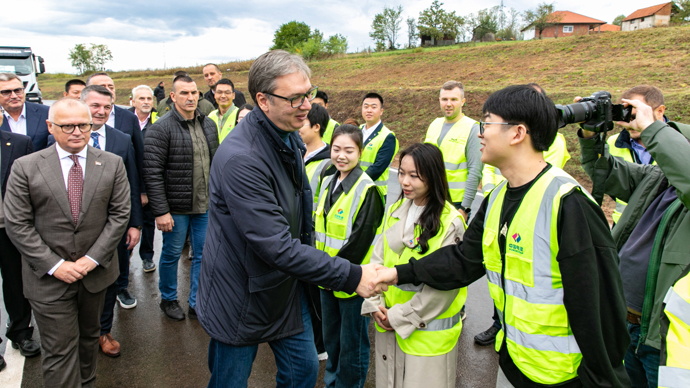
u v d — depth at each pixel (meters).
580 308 1.45
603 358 1.45
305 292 2.21
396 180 9.37
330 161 3.18
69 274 2.51
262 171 1.81
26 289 2.53
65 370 2.59
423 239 2.11
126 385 3.00
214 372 2.06
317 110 3.39
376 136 4.30
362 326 2.50
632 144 2.90
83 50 58.03
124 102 30.80
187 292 4.51
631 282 2.24
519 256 1.59
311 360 2.21
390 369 2.26
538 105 1.52
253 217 1.77
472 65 21.59
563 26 50.03
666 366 1.28
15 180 2.50
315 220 2.93
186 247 5.82
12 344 3.44
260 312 1.95
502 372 1.78
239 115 4.90
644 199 2.30
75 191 2.62
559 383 1.56
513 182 1.65
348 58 32.03
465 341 3.51
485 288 4.55
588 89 13.95
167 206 3.66
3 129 3.67
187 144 3.67
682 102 10.49
